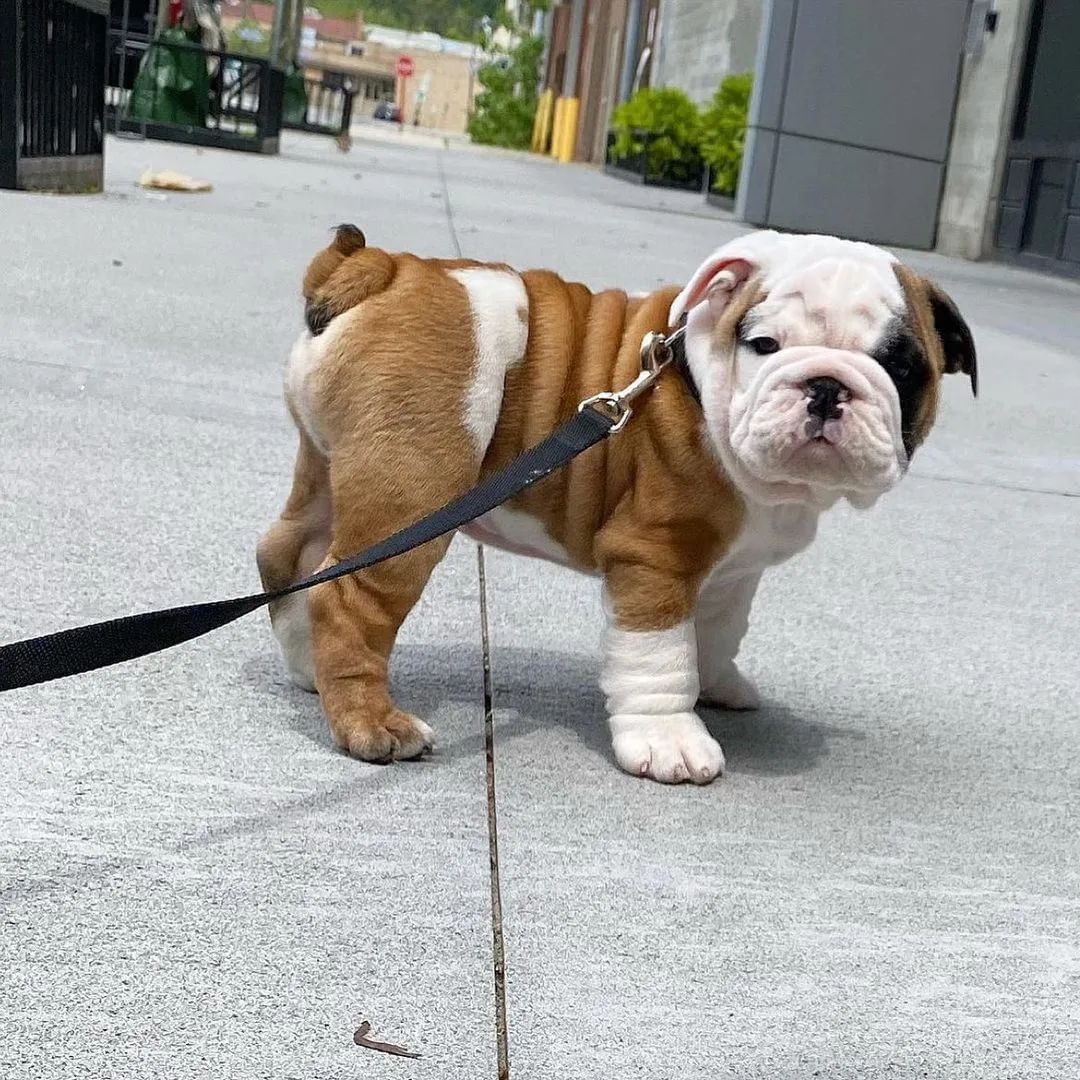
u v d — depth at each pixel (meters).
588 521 1.05
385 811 0.93
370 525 1.00
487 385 1.02
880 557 1.70
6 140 3.42
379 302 1.01
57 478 1.54
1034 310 3.80
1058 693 1.32
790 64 5.15
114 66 6.60
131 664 1.12
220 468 1.67
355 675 1.01
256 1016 0.69
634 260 3.62
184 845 0.85
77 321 2.29
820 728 1.18
